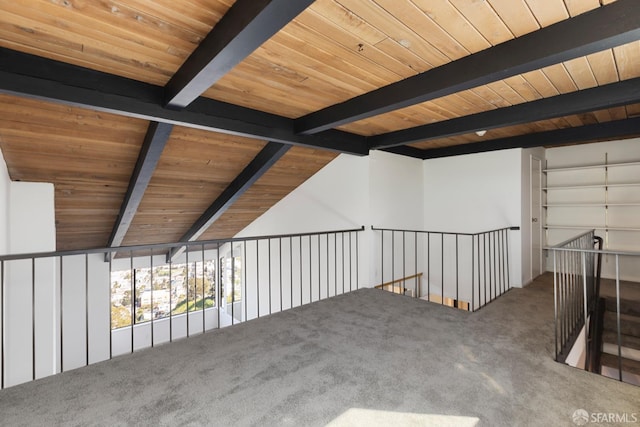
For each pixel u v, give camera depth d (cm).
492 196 479
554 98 290
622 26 159
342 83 258
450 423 171
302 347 261
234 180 430
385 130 409
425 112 335
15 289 314
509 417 175
